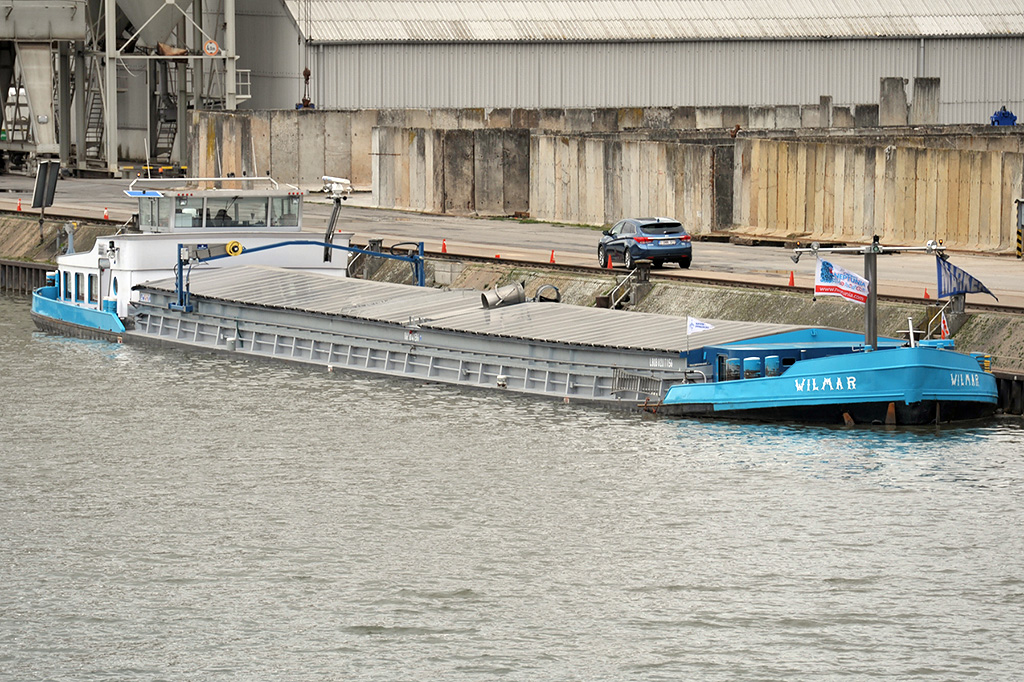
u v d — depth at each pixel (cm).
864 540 13712
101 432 17512
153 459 16362
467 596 12631
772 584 12794
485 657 11550
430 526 14188
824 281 17488
